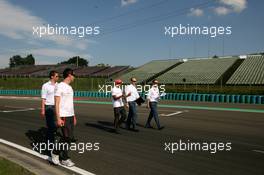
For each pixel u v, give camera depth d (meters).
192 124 12.95
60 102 6.48
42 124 12.88
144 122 13.51
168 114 16.70
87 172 6.18
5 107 21.20
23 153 7.72
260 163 6.92
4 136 10.09
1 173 5.61
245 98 26.62
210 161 7.06
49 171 6.21
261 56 51.12
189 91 39.09
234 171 6.30
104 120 14.22
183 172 6.22
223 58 55.09
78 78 62.91
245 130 11.47
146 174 6.08
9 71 80.50
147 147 8.46
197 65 54.66
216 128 11.90
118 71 69.25
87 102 27.42
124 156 7.48
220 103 26.19
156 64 61.66
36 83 64.25
